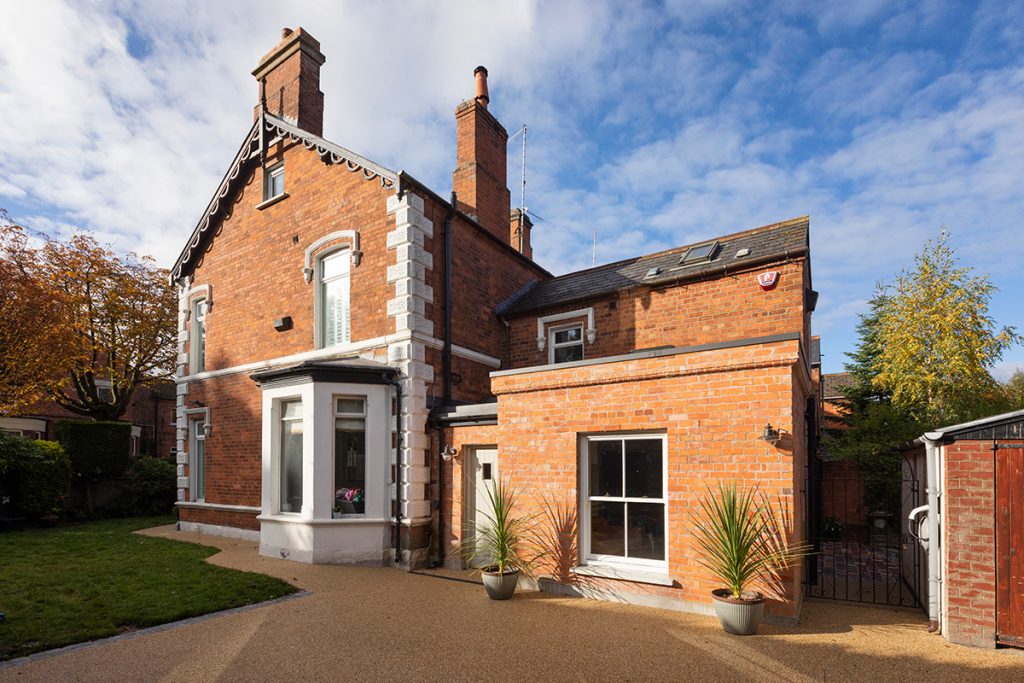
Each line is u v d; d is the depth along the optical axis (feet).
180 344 49.11
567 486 25.35
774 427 20.62
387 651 18.06
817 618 21.43
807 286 36.50
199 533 44.52
